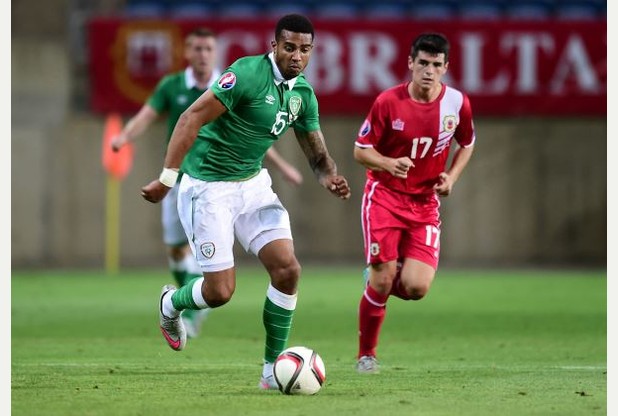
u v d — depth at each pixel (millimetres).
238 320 42062
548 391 23750
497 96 70250
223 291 24094
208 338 36188
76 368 27844
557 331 38594
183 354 31656
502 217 72625
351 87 69500
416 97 27391
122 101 69562
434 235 27797
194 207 24234
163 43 69125
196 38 35719
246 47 68438
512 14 76500
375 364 27297
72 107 73062
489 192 72500
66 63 73812
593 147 72312
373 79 69500
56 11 74500
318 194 72250
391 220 27297
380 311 27250
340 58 69375
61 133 71250
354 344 34938
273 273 23828
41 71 73625
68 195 71438
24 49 73562
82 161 71500
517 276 63156
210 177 24172
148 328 38906
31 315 43312
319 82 69562
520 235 72750
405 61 69312
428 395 23000
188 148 23328
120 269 67625
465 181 72438
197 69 35812
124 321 41250
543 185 72500
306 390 22812
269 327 23953
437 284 58188
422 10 76375
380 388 24094
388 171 26672
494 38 69875
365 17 71000
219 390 23656
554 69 70125
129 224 71562
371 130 27297
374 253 27172
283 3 76250
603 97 70375
